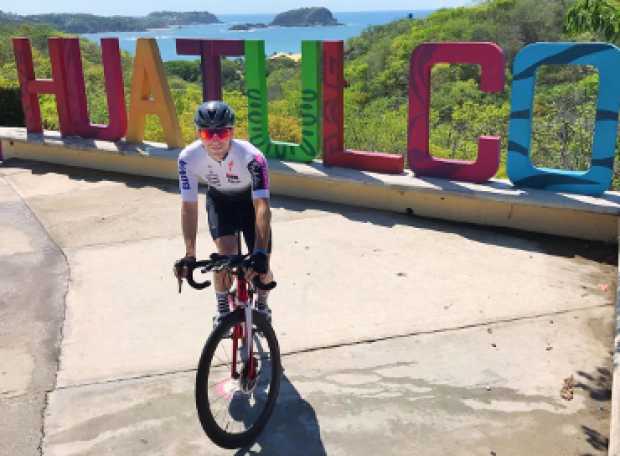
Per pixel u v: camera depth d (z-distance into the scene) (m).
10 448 3.10
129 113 8.06
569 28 6.25
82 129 8.55
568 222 5.60
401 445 3.07
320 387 3.56
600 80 5.27
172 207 6.82
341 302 4.57
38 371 3.79
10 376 3.73
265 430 3.21
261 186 3.12
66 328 4.32
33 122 8.98
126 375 3.73
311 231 5.98
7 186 7.82
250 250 3.52
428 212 6.25
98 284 5.00
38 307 4.63
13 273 5.25
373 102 31.16
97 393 3.55
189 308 4.56
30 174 8.30
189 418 3.31
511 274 4.95
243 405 3.39
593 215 5.48
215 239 3.38
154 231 6.12
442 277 4.93
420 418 3.27
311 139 6.98
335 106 6.70
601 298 4.51
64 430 3.24
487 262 5.18
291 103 25.44
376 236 5.81
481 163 6.03
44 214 6.73
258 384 3.58
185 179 3.21
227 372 3.72
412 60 6.12
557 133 9.91
